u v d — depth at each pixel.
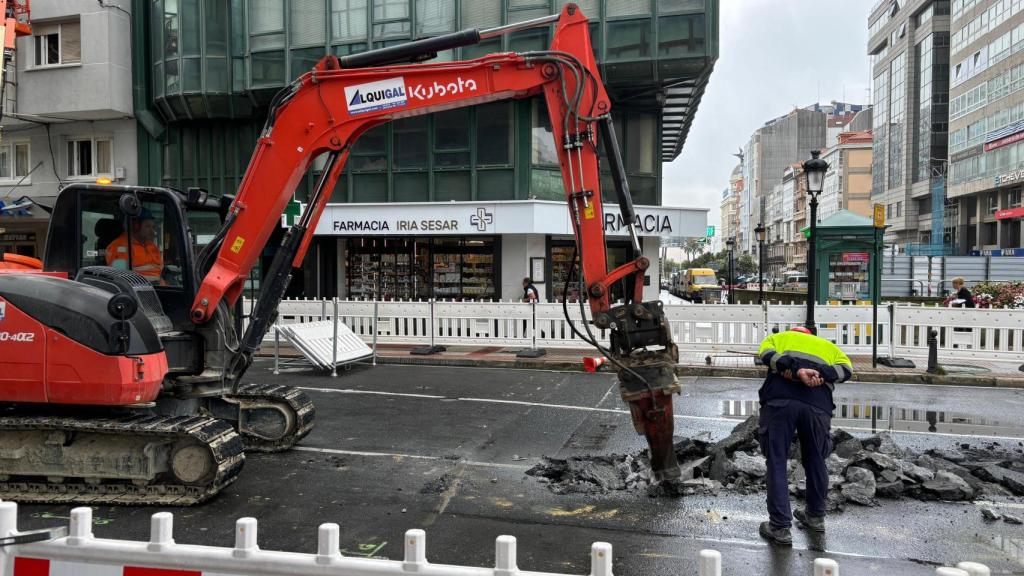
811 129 134.88
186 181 21.78
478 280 20.52
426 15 19.48
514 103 19.67
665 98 20.75
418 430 8.40
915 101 83.69
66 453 5.70
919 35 81.56
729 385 11.77
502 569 2.31
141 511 5.52
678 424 8.75
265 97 20.33
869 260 17.30
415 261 20.98
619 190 5.93
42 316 5.53
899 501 5.76
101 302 5.60
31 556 2.62
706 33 17.92
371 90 6.26
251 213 6.39
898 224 86.81
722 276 78.06
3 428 5.65
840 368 4.92
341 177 20.95
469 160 20.08
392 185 20.62
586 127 5.94
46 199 22.05
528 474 6.57
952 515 5.45
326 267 21.44
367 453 7.34
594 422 8.84
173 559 2.51
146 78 21.41
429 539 4.93
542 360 13.79
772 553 4.73
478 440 7.92
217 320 6.58
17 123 21.94
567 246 20.94
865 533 5.07
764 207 136.25
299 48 19.98
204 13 20.11
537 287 20.08
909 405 10.07
